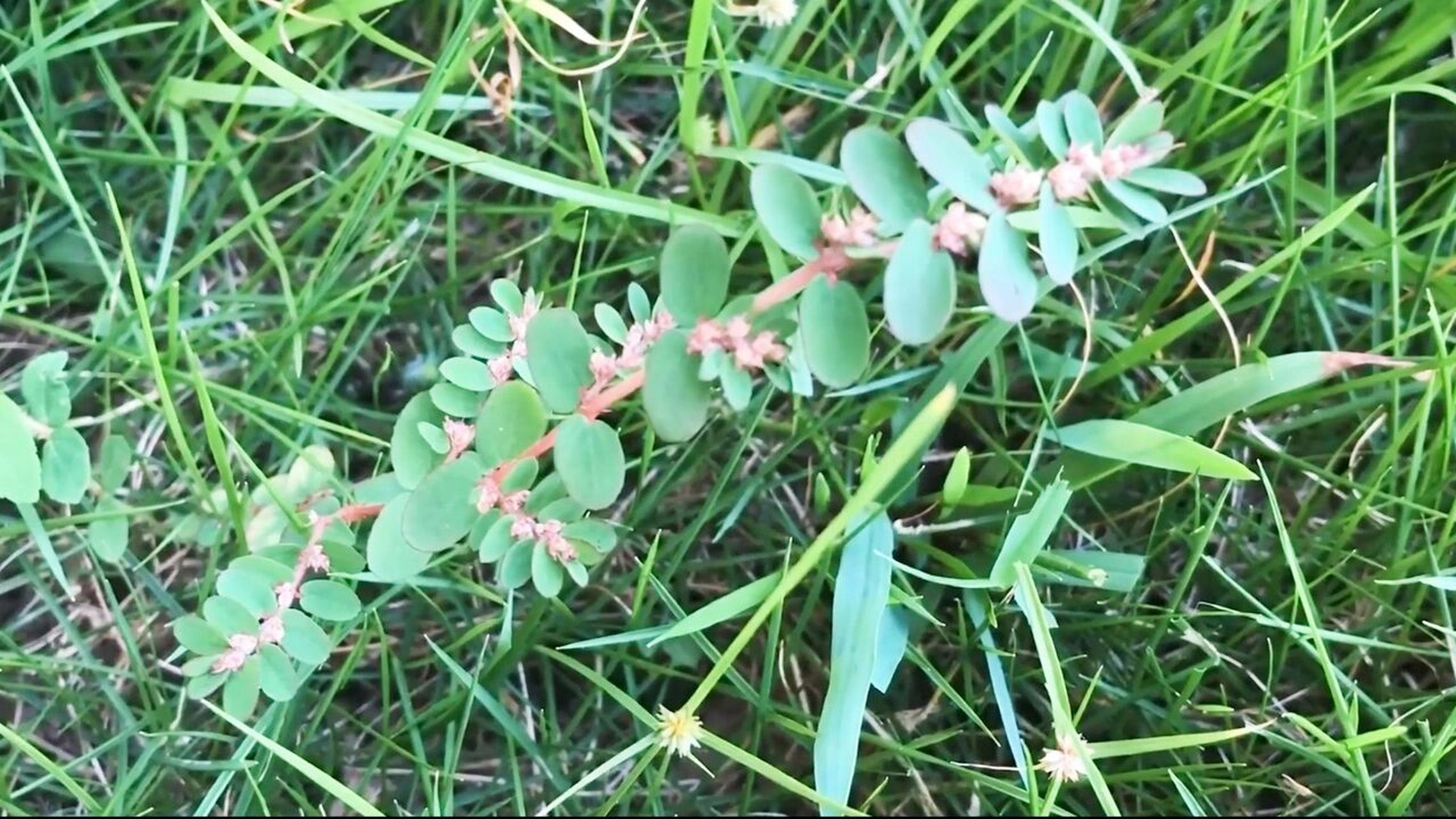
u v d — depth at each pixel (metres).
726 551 0.21
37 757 0.17
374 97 0.20
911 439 0.14
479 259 0.22
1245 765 0.19
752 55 0.21
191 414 0.21
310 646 0.15
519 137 0.21
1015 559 0.17
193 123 0.21
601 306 0.15
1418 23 0.19
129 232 0.21
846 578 0.17
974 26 0.21
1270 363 0.17
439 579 0.19
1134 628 0.20
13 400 0.19
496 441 0.13
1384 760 0.19
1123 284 0.21
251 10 0.20
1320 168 0.22
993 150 0.18
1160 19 0.21
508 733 0.19
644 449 0.19
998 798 0.20
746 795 0.20
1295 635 0.18
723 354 0.12
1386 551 0.20
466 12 0.18
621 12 0.21
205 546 0.19
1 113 0.20
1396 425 0.18
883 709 0.20
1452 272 0.20
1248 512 0.21
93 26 0.20
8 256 0.20
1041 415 0.20
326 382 0.21
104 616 0.20
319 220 0.20
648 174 0.21
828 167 0.19
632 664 0.20
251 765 0.18
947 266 0.11
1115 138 0.12
